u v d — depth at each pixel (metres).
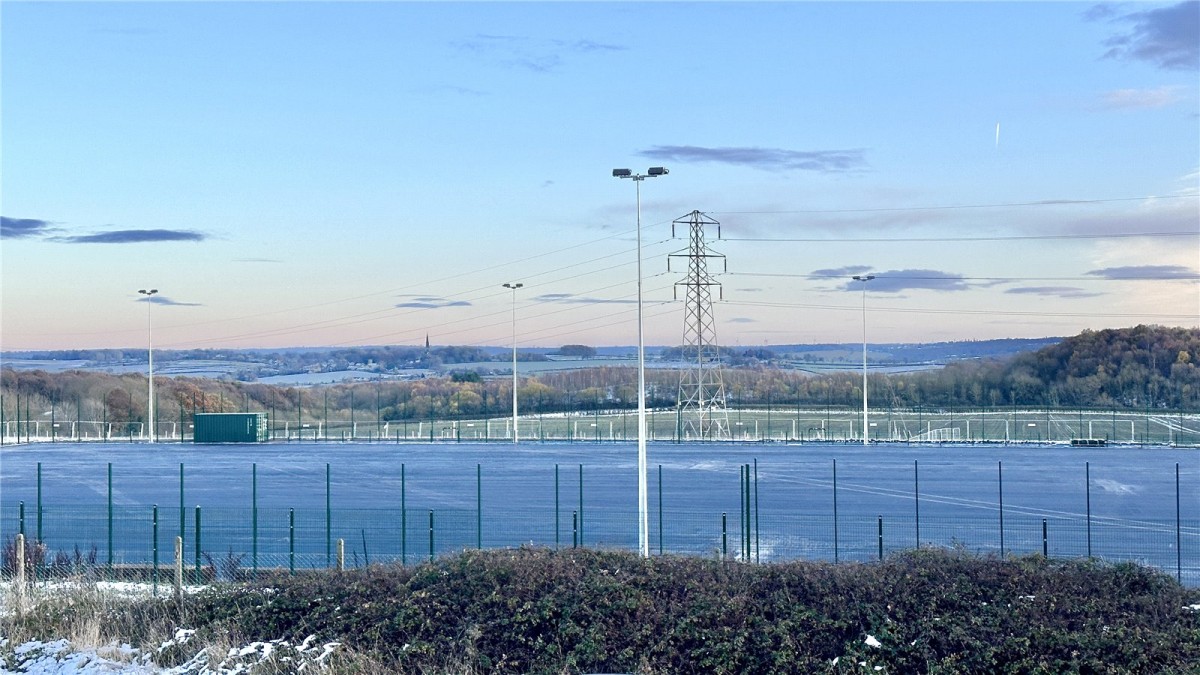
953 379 140.00
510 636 18.62
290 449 85.94
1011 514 41.19
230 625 19.56
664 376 151.88
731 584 20.16
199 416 97.88
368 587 20.58
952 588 19.25
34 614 20.22
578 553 22.59
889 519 39.44
